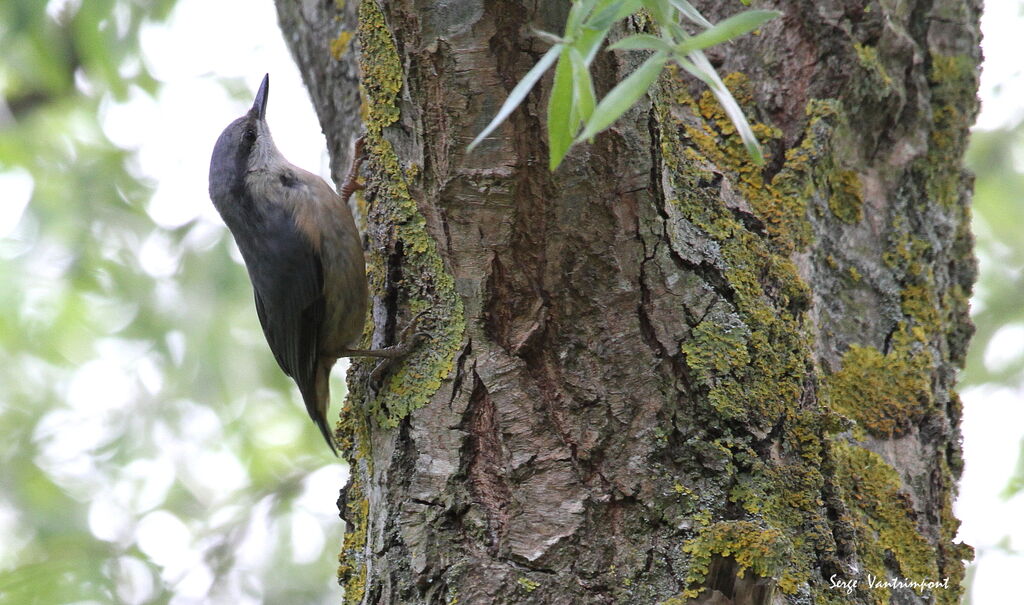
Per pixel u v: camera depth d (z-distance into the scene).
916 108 7.19
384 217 6.57
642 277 6.08
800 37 6.98
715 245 6.29
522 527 5.85
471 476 6.06
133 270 13.53
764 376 6.06
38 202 13.73
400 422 6.32
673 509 5.74
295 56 9.09
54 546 12.86
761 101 6.96
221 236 13.56
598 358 6.06
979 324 13.45
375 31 6.65
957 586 6.46
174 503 13.62
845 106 6.92
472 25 5.85
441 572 5.88
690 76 7.02
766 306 6.23
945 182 7.34
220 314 13.33
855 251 6.93
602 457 5.91
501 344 6.20
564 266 6.11
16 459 13.92
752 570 5.28
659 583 5.59
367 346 6.94
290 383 13.62
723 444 5.89
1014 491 11.59
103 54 12.45
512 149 5.97
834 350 6.71
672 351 6.01
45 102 14.67
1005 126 13.98
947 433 6.86
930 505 6.59
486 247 6.18
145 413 13.61
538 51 5.85
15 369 14.30
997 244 13.84
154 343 13.22
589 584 5.68
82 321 13.51
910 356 6.77
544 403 6.06
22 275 13.40
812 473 5.98
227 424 13.70
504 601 5.70
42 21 12.60
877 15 6.93
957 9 7.47
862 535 6.18
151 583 12.56
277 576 12.97
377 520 6.26
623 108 4.04
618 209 6.05
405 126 6.53
